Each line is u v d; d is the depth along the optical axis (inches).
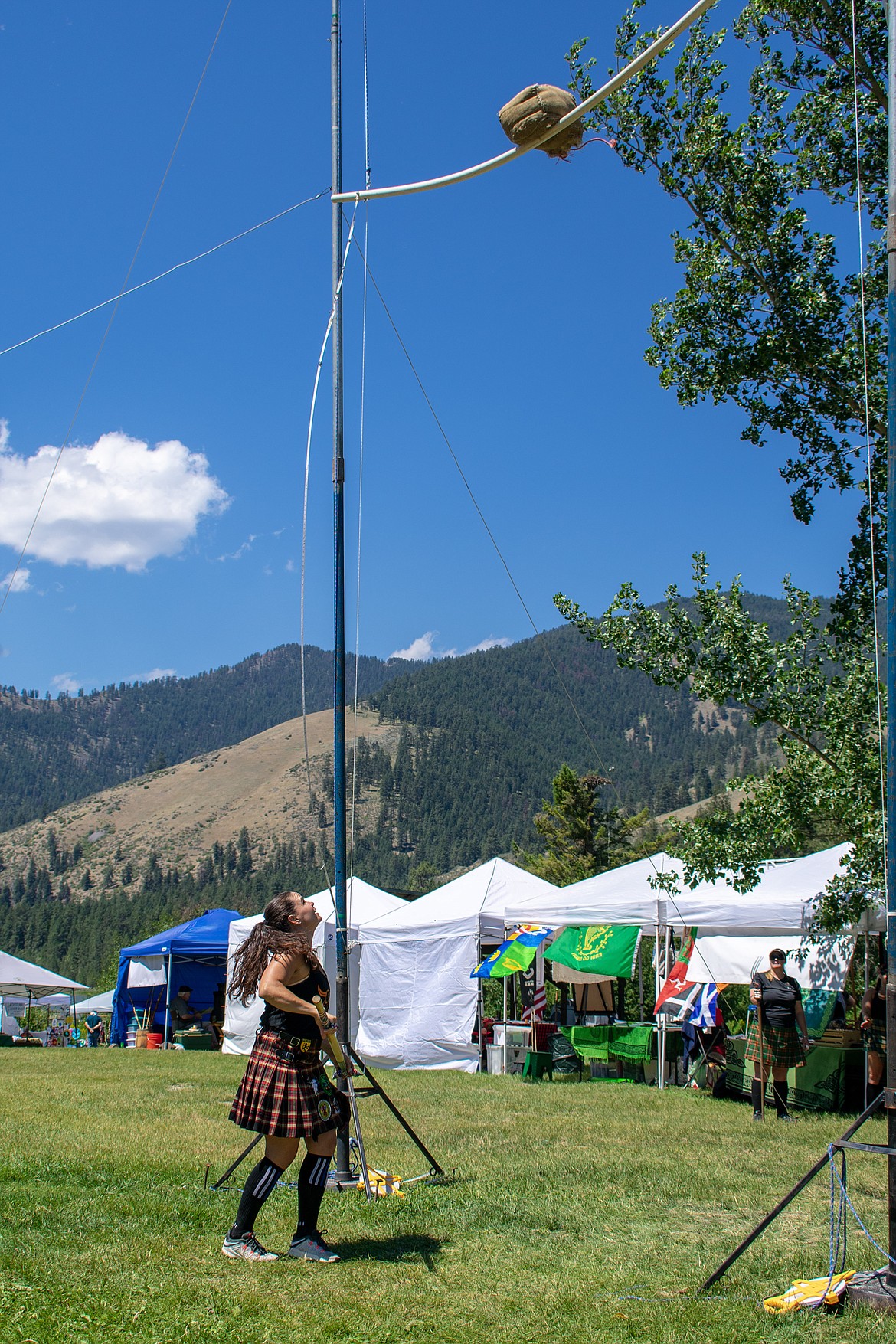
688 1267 195.3
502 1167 291.7
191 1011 1015.6
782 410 494.6
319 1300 168.7
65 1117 402.0
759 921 550.3
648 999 957.2
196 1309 161.6
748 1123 404.8
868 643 465.7
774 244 466.3
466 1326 159.0
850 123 457.4
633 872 656.4
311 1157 196.4
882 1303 169.5
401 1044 690.8
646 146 486.0
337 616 287.6
